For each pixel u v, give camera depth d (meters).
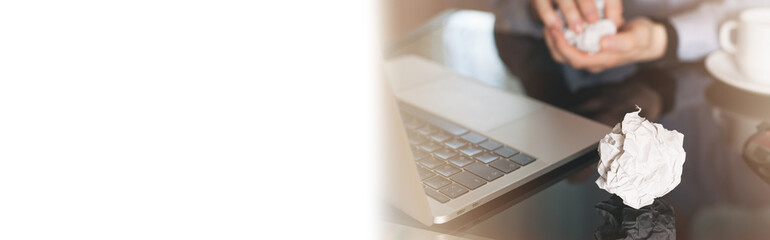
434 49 1.27
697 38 1.15
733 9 1.21
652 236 0.68
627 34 1.15
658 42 1.16
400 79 1.14
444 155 0.86
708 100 0.96
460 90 1.07
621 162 0.71
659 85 1.03
